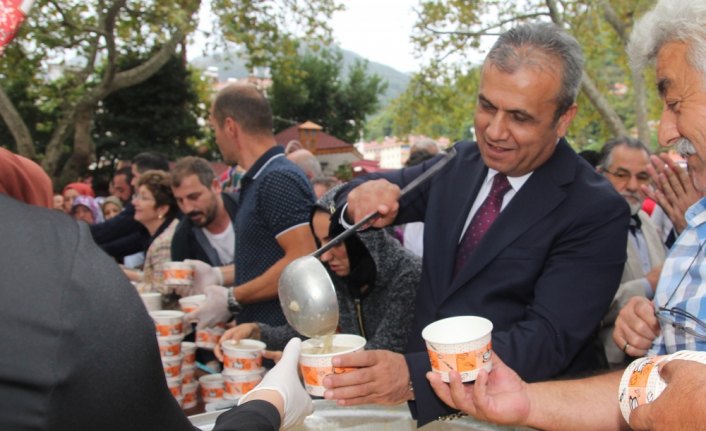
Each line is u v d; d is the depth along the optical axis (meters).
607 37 11.52
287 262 2.36
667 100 1.21
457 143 2.01
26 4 0.79
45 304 0.65
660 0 1.24
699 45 1.12
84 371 0.65
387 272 2.10
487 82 1.55
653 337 1.46
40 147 17.41
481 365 1.25
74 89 10.12
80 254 0.69
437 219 1.84
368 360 1.32
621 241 1.61
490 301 1.65
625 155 2.88
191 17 9.19
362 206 1.80
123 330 0.68
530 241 1.62
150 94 17.66
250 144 2.61
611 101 13.73
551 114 1.54
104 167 17.14
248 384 1.93
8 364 0.63
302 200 2.42
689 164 1.25
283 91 24.05
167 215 3.42
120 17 9.90
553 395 1.33
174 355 2.03
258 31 10.71
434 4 10.48
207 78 20.06
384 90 26.53
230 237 3.15
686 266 1.34
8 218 0.70
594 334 1.84
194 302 2.45
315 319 1.37
